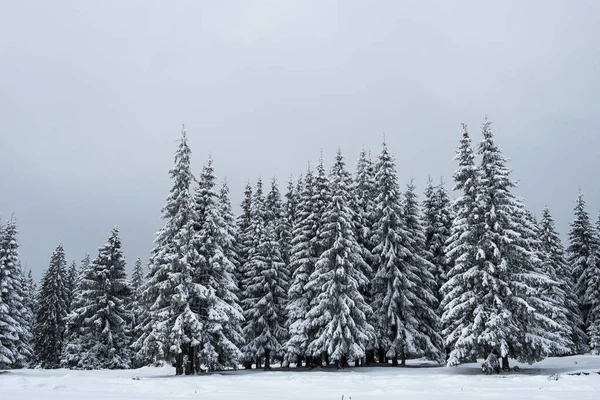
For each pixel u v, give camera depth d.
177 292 31.27
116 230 49.38
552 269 43.31
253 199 47.12
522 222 34.06
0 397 12.99
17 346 44.00
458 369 32.66
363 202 41.19
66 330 49.31
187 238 32.25
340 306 33.31
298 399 13.67
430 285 38.72
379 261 37.12
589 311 47.97
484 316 29.34
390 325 35.09
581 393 15.59
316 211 39.12
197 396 14.58
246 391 17.05
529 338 29.00
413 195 41.19
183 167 33.84
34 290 72.38
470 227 31.52
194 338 31.06
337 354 32.03
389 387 18.91
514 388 18.02
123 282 47.88
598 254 48.22
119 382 20.09
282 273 39.53
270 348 37.09
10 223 45.22
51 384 18.41
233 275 39.44
